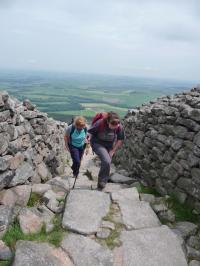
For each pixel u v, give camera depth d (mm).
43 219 3449
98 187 4621
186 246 3170
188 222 3518
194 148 3633
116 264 2859
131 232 3318
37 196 4043
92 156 9273
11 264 2707
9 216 3314
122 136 4645
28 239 3070
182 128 3996
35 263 2717
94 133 4590
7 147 3902
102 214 3617
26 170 4383
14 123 4184
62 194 4250
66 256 2898
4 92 3889
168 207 3816
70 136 5148
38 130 5391
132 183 5105
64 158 8398
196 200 3602
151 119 5039
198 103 4016
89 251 2977
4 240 3023
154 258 2955
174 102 4812
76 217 3486
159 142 4535
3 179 3734
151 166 4809
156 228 3398
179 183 3893
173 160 4059
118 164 7453
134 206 3838
